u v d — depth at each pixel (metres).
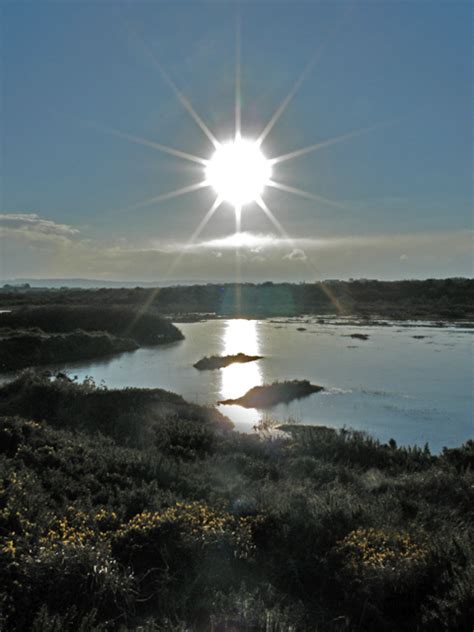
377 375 32.91
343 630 5.74
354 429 21.11
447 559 7.22
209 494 10.40
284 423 21.98
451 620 5.86
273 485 11.52
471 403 25.53
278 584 6.85
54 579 5.89
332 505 9.33
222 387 29.88
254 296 115.69
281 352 43.38
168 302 107.94
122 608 5.74
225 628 5.55
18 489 8.16
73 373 34.84
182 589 6.34
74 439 13.48
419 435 20.38
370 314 85.81
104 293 120.19
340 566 7.24
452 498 11.17
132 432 17.31
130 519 8.27
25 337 40.81
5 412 18.98
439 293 106.62
